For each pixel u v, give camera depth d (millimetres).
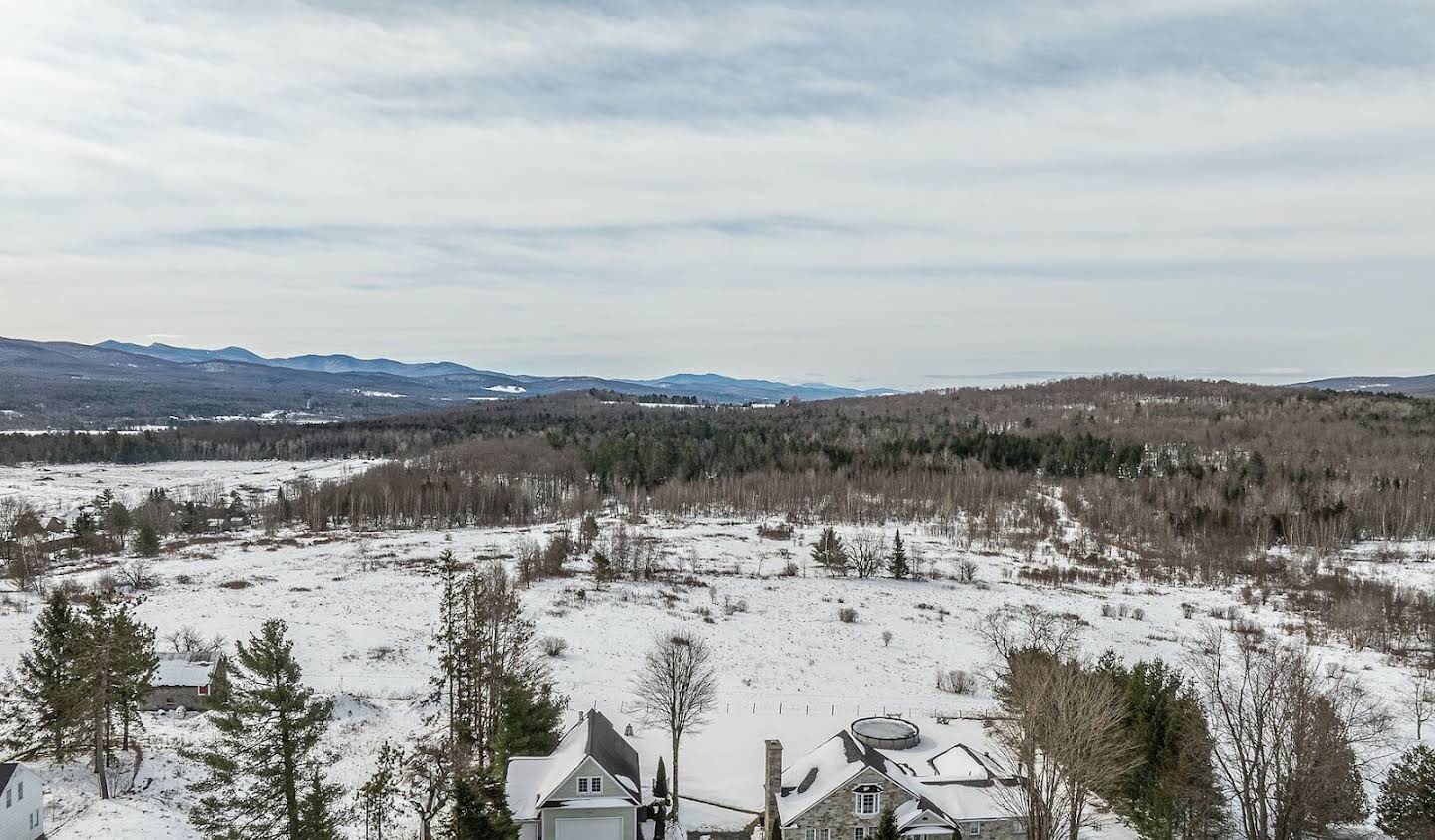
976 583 104000
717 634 79875
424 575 98562
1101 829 43312
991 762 47500
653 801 44719
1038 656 49812
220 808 37312
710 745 54812
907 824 39844
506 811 36312
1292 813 37344
